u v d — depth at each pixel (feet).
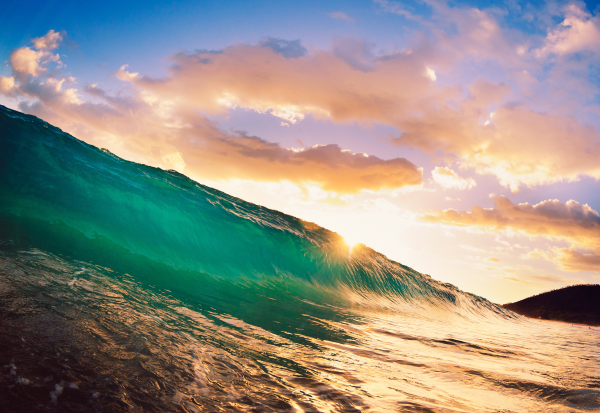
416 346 33.24
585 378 29.55
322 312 40.81
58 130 50.14
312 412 13.17
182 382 13.15
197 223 49.75
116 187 44.78
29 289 17.40
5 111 45.34
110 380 11.73
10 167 37.35
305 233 78.23
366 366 22.09
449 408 16.56
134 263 33.06
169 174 65.62
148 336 16.51
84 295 19.38
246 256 51.60
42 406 9.38
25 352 11.68
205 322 22.56
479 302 119.65
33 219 32.24
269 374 16.48
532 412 18.38
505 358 35.47
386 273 84.79
